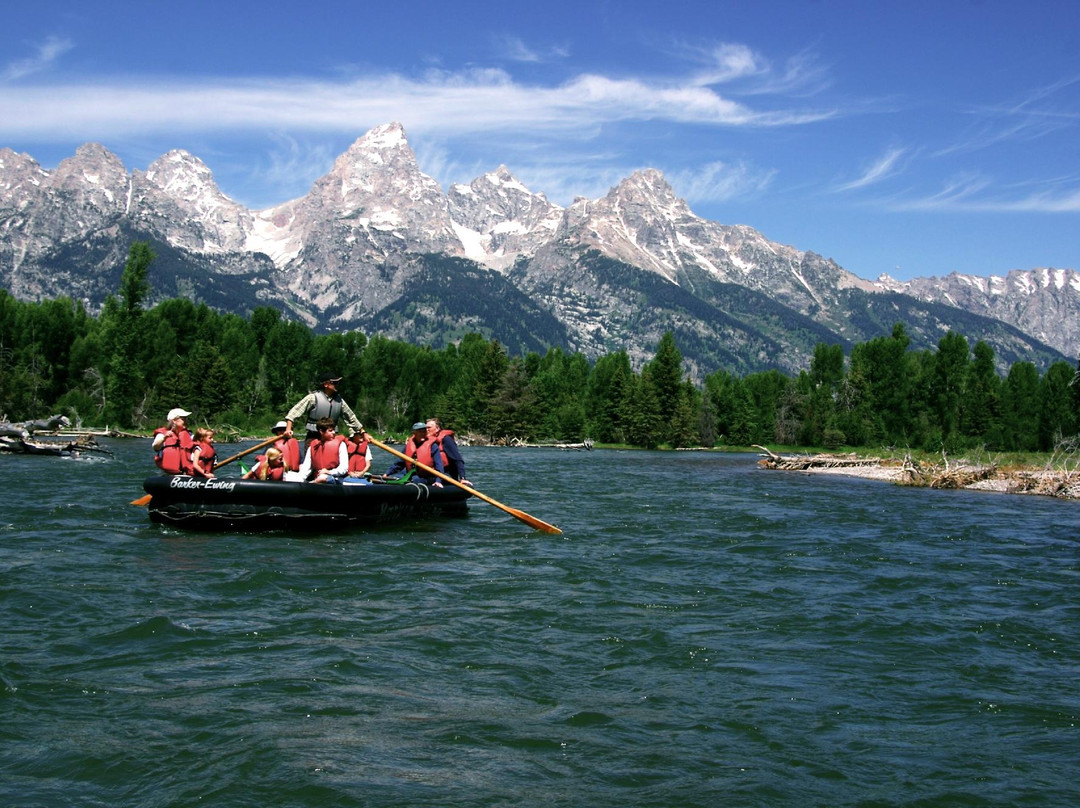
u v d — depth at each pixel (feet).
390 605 30.94
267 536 44.68
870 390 308.81
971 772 18.47
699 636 28.22
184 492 45.42
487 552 43.19
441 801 16.47
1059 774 18.44
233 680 22.45
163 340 265.75
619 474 122.42
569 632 28.22
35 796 16.31
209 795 16.44
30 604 29.35
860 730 20.61
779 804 16.78
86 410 240.73
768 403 345.72
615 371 319.68
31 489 66.69
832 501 79.92
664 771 18.04
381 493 48.24
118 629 26.68
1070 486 94.38
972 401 281.13
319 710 20.61
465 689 22.48
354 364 314.96
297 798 16.42
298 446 48.62
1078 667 26.14
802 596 35.01
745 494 87.04
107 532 45.01
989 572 41.91
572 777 17.63
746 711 21.58
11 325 269.23
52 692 21.36
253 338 318.45
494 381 296.51
